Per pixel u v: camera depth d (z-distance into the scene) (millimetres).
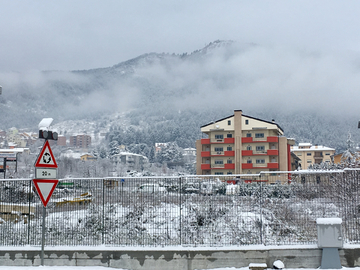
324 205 11203
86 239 11625
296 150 143625
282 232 11164
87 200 11797
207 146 87438
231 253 10828
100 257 11148
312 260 10781
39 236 11938
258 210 11297
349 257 10734
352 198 11156
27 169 100625
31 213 12094
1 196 12312
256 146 83500
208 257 10836
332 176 11289
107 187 11734
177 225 11344
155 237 11352
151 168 145500
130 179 11664
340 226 10719
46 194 10609
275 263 10570
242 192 11383
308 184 11312
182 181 11500
